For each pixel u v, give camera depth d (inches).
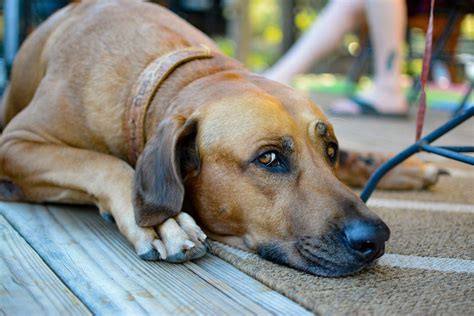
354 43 157.6
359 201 29.0
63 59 39.8
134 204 30.7
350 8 79.6
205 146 31.2
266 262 29.5
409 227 36.5
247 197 30.2
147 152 31.2
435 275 28.3
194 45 39.1
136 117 35.2
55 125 37.8
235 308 24.5
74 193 35.6
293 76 80.9
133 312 23.9
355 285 26.7
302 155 30.1
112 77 37.2
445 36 90.4
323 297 25.1
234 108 31.1
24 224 34.2
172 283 26.9
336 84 138.5
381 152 46.3
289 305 24.9
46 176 35.9
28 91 45.7
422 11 85.6
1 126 52.4
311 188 29.3
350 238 27.2
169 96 34.7
